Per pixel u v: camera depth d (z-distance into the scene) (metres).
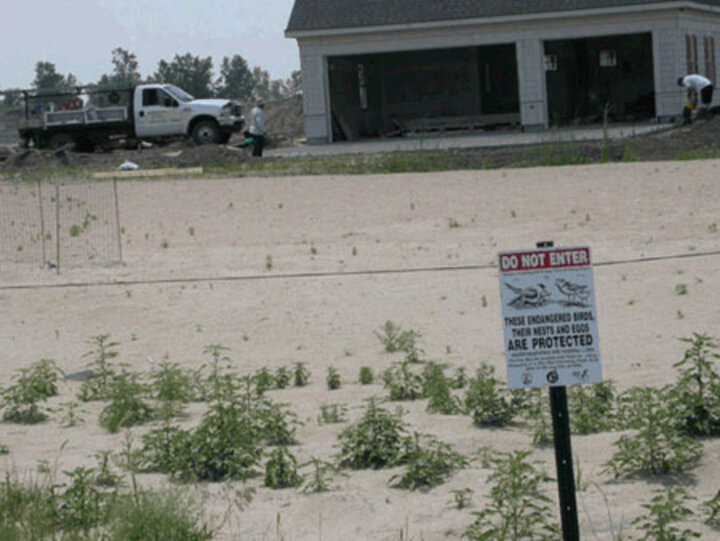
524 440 8.48
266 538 6.32
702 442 7.89
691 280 15.45
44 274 18.44
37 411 10.27
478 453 7.83
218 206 24.14
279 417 8.78
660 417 7.63
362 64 50.66
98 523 6.61
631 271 16.39
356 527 6.48
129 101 45.19
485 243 19.36
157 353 13.41
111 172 31.20
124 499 6.69
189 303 16.11
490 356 12.27
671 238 18.59
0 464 8.30
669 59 43.06
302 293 16.36
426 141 42.06
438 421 9.29
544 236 19.56
